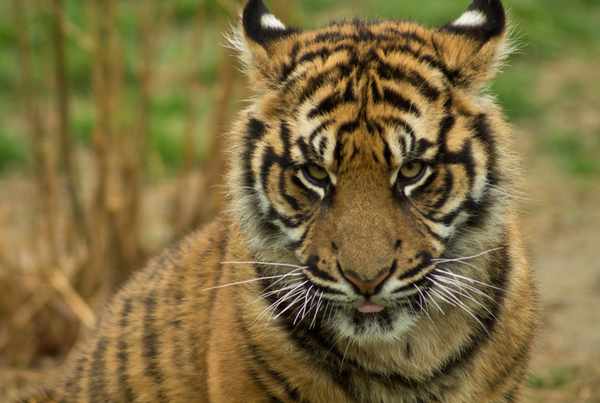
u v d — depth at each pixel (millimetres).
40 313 11281
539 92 21438
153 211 14297
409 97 5828
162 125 17125
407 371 6270
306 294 5855
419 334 6320
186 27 21828
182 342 6844
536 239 14414
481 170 5973
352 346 6191
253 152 6262
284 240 6219
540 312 7176
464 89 6090
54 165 11312
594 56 23938
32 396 7969
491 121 6145
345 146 5703
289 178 5988
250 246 6367
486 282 6324
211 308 6621
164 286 7285
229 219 6879
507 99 20266
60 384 8078
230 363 6219
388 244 5641
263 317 6164
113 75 11281
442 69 6059
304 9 23703
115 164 11664
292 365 6148
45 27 11781
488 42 6168
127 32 21266
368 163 5695
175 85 19234
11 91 20141
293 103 6070
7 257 11891
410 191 5801
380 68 5930
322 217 5855
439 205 5859
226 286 6426
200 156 15875
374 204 5684
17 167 16688
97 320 8141
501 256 6422
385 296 5746
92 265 11320
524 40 23750
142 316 7289
